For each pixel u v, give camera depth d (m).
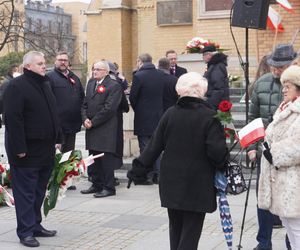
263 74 6.66
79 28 65.00
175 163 5.17
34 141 6.58
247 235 6.82
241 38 16.39
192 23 18.61
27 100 6.48
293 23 15.52
